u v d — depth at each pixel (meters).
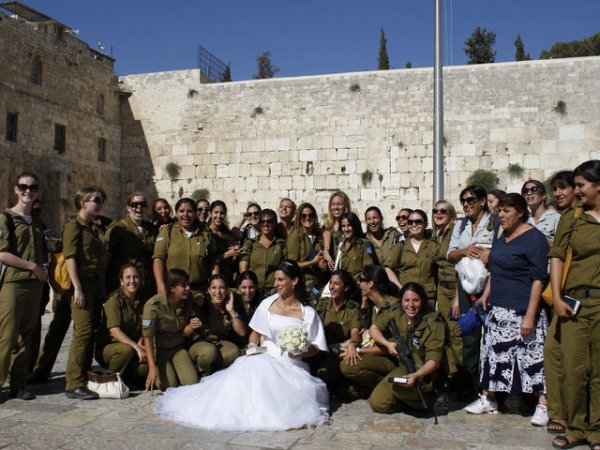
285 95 27.17
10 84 22.91
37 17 25.89
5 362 7.86
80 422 6.95
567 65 24.36
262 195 27.02
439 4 16.56
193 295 9.11
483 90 24.95
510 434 6.55
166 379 8.45
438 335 7.37
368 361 7.89
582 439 6.16
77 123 26.50
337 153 26.28
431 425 6.91
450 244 8.55
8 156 22.62
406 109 25.72
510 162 24.42
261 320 8.02
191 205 9.55
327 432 6.61
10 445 6.05
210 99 28.16
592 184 6.09
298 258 9.97
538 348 7.05
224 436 6.43
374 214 10.26
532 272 7.00
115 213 28.70
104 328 8.87
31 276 8.18
